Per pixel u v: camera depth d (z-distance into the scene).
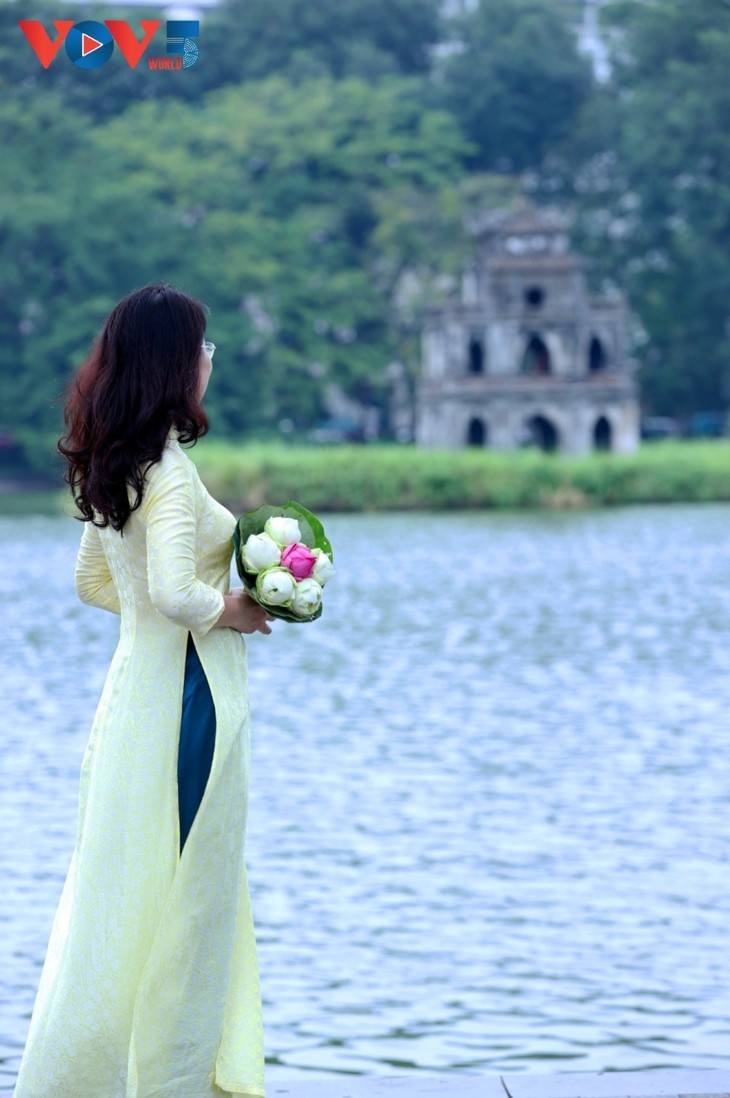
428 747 22.39
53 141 107.06
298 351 108.69
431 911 14.53
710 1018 11.88
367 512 78.50
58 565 52.81
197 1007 6.39
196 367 6.55
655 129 116.56
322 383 107.56
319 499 78.50
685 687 27.66
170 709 6.43
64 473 6.70
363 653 32.69
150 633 6.48
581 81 128.38
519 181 116.94
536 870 15.88
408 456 80.12
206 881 6.38
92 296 100.12
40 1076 6.38
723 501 83.31
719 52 116.25
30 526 70.50
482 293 95.75
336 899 14.98
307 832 17.45
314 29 130.12
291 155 113.38
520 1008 12.15
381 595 43.75
